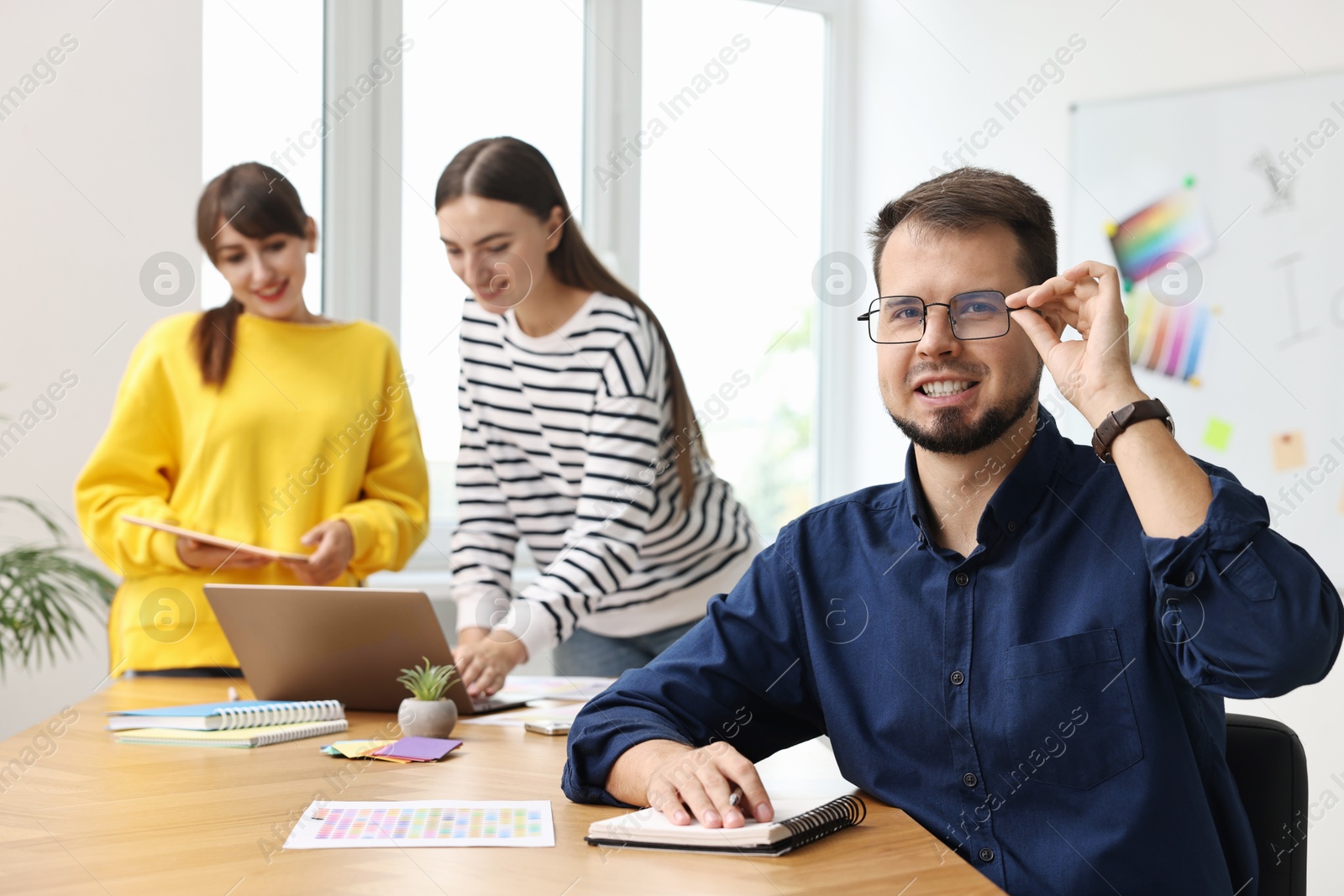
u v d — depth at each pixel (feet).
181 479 6.20
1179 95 9.38
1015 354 3.65
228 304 6.39
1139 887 3.34
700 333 11.18
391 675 5.08
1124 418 3.30
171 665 6.01
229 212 6.20
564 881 2.68
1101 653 3.47
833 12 11.82
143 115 8.63
